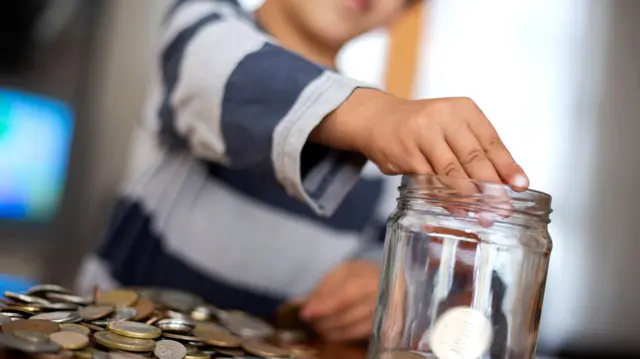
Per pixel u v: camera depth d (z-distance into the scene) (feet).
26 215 5.13
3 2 5.09
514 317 1.32
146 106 3.12
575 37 6.08
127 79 5.31
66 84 5.23
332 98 1.60
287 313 2.35
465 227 1.31
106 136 5.28
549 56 6.07
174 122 2.24
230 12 2.39
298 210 3.03
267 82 1.74
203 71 1.97
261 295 3.00
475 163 1.39
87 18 5.27
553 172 6.08
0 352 1.13
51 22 5.19
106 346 1.29
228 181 2.92
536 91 6.06
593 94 6.09
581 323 6.05
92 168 5.25
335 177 1.70
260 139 1.70
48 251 5.15
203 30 2.15
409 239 1.35
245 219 2.95
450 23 5.94
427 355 1.31
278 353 1.55
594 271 6.07
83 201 5.22
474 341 1.31
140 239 2.92
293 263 3.03
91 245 5.20
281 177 1.70
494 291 1.32
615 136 6.09
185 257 2.90
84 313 1.47
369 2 2.79
